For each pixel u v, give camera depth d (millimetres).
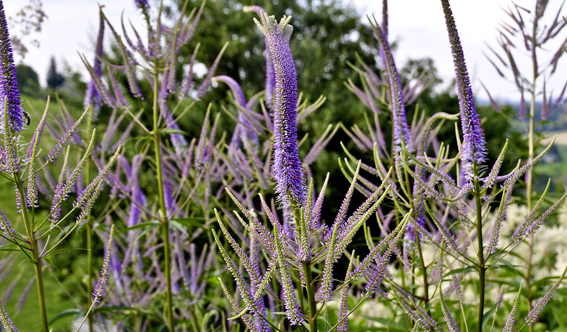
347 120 18531
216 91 21266
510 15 4012
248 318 1833
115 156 2299
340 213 1869
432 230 3547
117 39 4031
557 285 2141
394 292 2242
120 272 5129
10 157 2107
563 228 6227
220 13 23688
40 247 3967
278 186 1838
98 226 4578
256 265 2266
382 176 2475
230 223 4238
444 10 2170
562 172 8922
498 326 4637
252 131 4363
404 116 2820
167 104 4520
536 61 4074
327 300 1764
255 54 23094
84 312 3992
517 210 5828
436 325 2291
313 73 21109
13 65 2150
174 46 4160
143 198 5219
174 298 4855
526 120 4387
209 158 4621
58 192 2260
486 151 2219
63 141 2283
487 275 4621
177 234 4816
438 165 2627
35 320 9336
